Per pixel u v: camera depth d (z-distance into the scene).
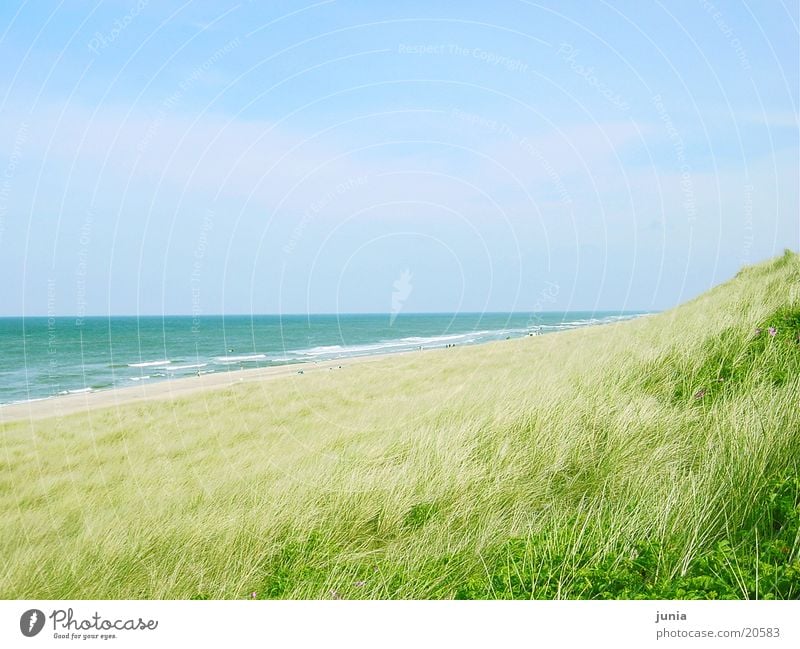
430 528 4.85
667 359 6.96
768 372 5.82
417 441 6.65
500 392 8.16
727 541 3.63
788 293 7.75
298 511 5.43
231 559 4.97
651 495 4.38
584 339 13.74
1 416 18.36
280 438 10.72
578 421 5.93
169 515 6.40
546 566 3.95
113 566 5.24
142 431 13.39
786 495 3.80
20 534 6.74
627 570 3.71
